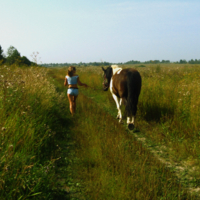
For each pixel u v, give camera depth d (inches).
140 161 146.9
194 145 165.3
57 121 232.7
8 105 178.5
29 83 252.5
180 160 155.9
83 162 149.3
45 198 102.8
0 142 122.4
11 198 92.6
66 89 515.2
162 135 199.6
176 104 239.6
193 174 135.4
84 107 312.2
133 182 120.0
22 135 149.1
